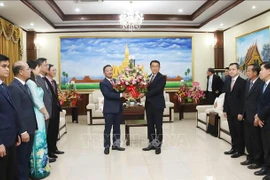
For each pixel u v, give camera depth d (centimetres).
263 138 307
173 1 589
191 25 773
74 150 437
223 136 490
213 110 552
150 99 406
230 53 759
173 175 318
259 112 297
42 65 358
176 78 823
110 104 413
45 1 525
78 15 696
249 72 337
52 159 378
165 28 777
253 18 629
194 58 829
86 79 802
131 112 491
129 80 399
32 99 300
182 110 759
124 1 583
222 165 352
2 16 584
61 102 691
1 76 231
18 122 249
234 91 377
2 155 216
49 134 385
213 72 741
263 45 583
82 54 799
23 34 730
